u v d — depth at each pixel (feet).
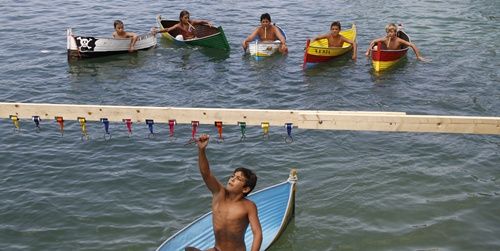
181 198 34.24
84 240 30.42
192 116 28.17
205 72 56.90
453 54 60.80
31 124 44.45
